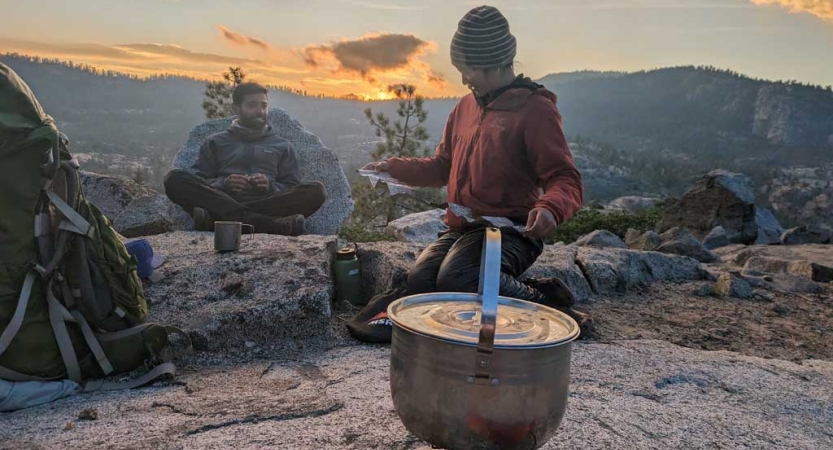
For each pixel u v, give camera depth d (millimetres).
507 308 1673
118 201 7645
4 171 2510
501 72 3344
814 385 3039
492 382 1339
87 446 1921
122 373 2891
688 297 5031
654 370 3010
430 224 8031
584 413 2277
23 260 2576
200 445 1914
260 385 2674
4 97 2549
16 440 2006
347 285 4320
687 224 11914
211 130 7117
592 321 3725
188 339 3182
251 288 3643
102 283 2775
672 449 2057
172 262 3986
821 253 8094
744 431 2309
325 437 1978
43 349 2623
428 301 1672
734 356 3475
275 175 6250
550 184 3096
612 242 7984
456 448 1396
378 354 3189
